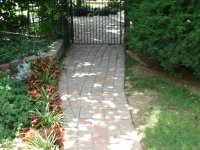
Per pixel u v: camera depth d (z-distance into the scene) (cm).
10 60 514
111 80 476
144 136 318
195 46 398
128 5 584
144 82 461
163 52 432
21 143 294
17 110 335
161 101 398
